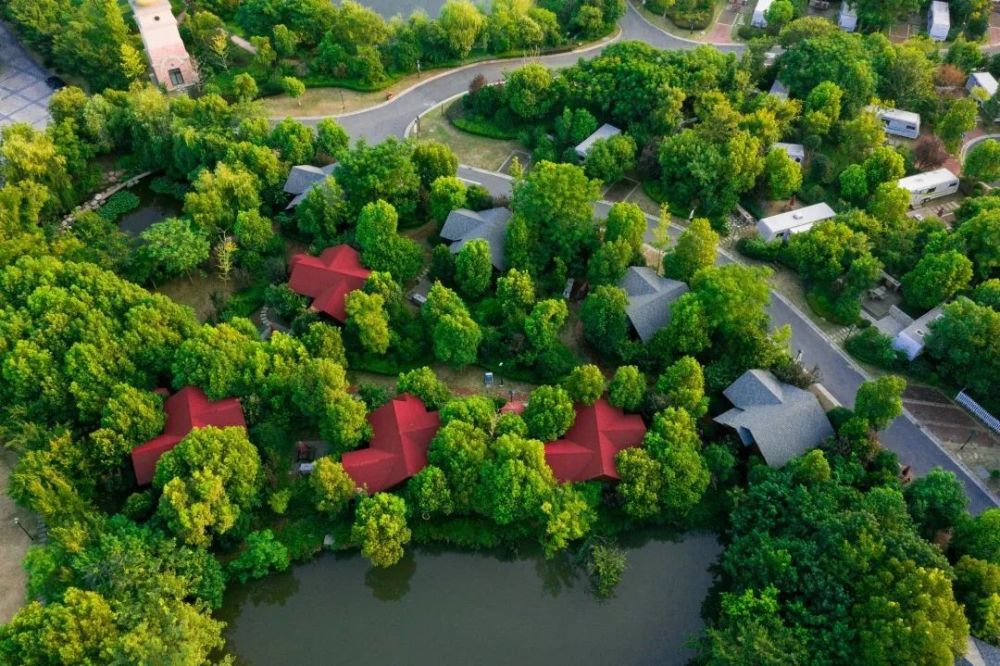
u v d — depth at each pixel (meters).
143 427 103.69
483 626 98.88
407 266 128.38
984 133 160.50
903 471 104.06
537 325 115.75
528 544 103.56
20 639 81.00
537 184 127.69
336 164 144.00
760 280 116.62
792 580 88.56
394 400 109.12
